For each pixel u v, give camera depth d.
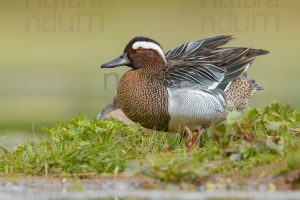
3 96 27.81
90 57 33.62
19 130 21.92
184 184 11.38
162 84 14.73
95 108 25.27
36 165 12.78
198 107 14.62
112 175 12.33
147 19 36.41
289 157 11.66
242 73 15.30
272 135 13.48
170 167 11.57
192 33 35.66
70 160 12.77
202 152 12.72
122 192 11.38
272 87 28.28
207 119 14.76
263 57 33.22
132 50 15.30
